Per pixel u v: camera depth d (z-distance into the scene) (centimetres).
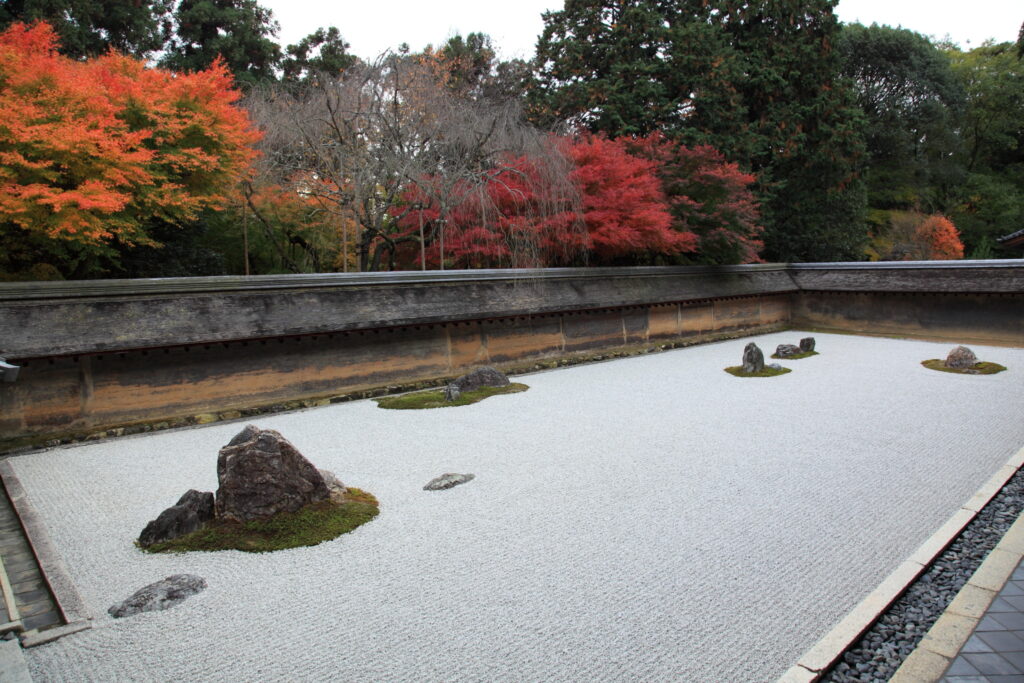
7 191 814
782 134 2316
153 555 504
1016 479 627
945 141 3778
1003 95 3812
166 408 930
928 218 3136
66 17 1841
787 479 639
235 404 991
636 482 641
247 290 1010
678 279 1758
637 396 1065
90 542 533
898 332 1888
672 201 1717
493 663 351
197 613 414
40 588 462
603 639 371
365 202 1447
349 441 827
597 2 2272
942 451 721
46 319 824
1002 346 1638
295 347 1051
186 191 1097
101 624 404
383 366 1159
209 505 554
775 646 360
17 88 852
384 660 357
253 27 2480
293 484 564
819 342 1758
